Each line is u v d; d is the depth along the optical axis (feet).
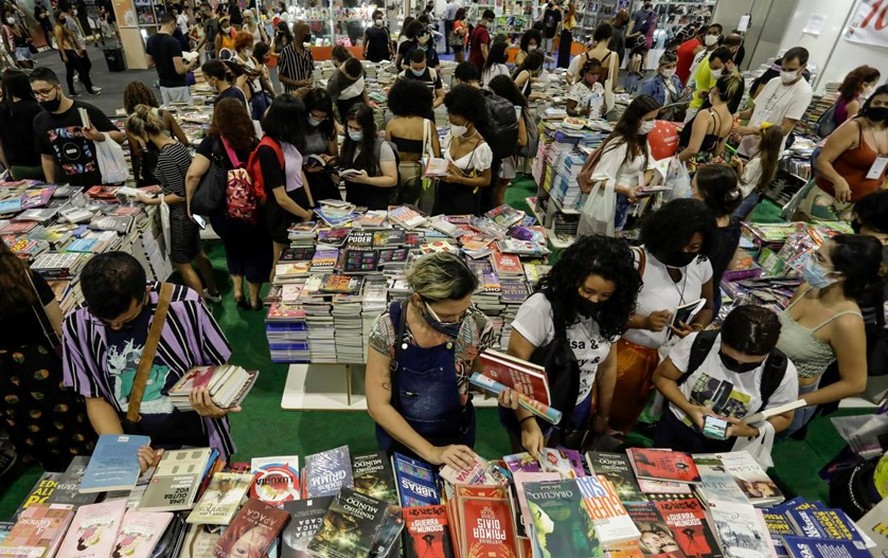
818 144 17.89
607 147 11.80
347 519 4.23
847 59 22.66
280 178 10.14
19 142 12.17
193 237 11.59
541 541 3.93
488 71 20.58
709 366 5.95
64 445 7.45
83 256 9.23
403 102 11.38
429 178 11.30
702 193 7.47
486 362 4.98
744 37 28.25
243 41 19.69
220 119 10.12
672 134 11.64
